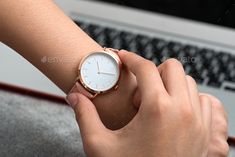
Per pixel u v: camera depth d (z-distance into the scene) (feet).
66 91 1.74
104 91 1.67
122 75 1.69
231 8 2.30
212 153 1.69
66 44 1.72
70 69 1.71
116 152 1.51
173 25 2.30
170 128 1.46
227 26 2.30
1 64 2.06
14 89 2.00
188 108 1.48
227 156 1.79
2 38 1.73
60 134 1.89
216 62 2.18
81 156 1.83
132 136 1.50
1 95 1.99
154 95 1.48
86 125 1.56
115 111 1.69
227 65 2.17
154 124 1.46
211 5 2.31
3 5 1.68
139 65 1.57
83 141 1.56
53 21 1.72
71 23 1.76
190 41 2.26
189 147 1.48
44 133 1.89
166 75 1.56
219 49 2.24
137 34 2.26
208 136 1.54
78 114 1.60
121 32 2.26
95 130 1.55
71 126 1.92
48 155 1.82
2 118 1.92
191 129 1.48
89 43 1.74
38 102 1.99
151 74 1.53
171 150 1.46
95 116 1.58
